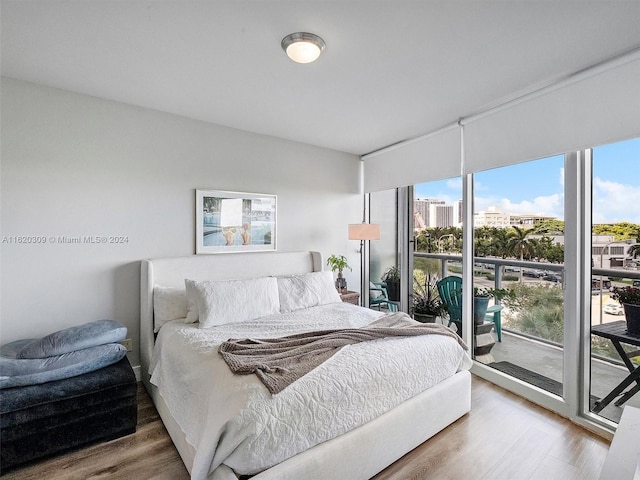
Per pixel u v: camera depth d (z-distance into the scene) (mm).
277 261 3488
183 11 1560
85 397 1890
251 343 1986
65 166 2457
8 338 2262
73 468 1735
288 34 1743
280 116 2969
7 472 1695
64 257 2463
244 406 1357
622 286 2062
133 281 2754
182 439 1775
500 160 2627
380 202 4328
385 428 1721
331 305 3113
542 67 2066
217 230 3176
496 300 2863
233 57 1979
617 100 1930
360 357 1812
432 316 3596
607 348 2145
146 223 2811
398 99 2570
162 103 2691
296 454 1427
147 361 2549
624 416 1320
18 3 1495
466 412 2273
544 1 1476
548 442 1985
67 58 1998
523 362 2664
